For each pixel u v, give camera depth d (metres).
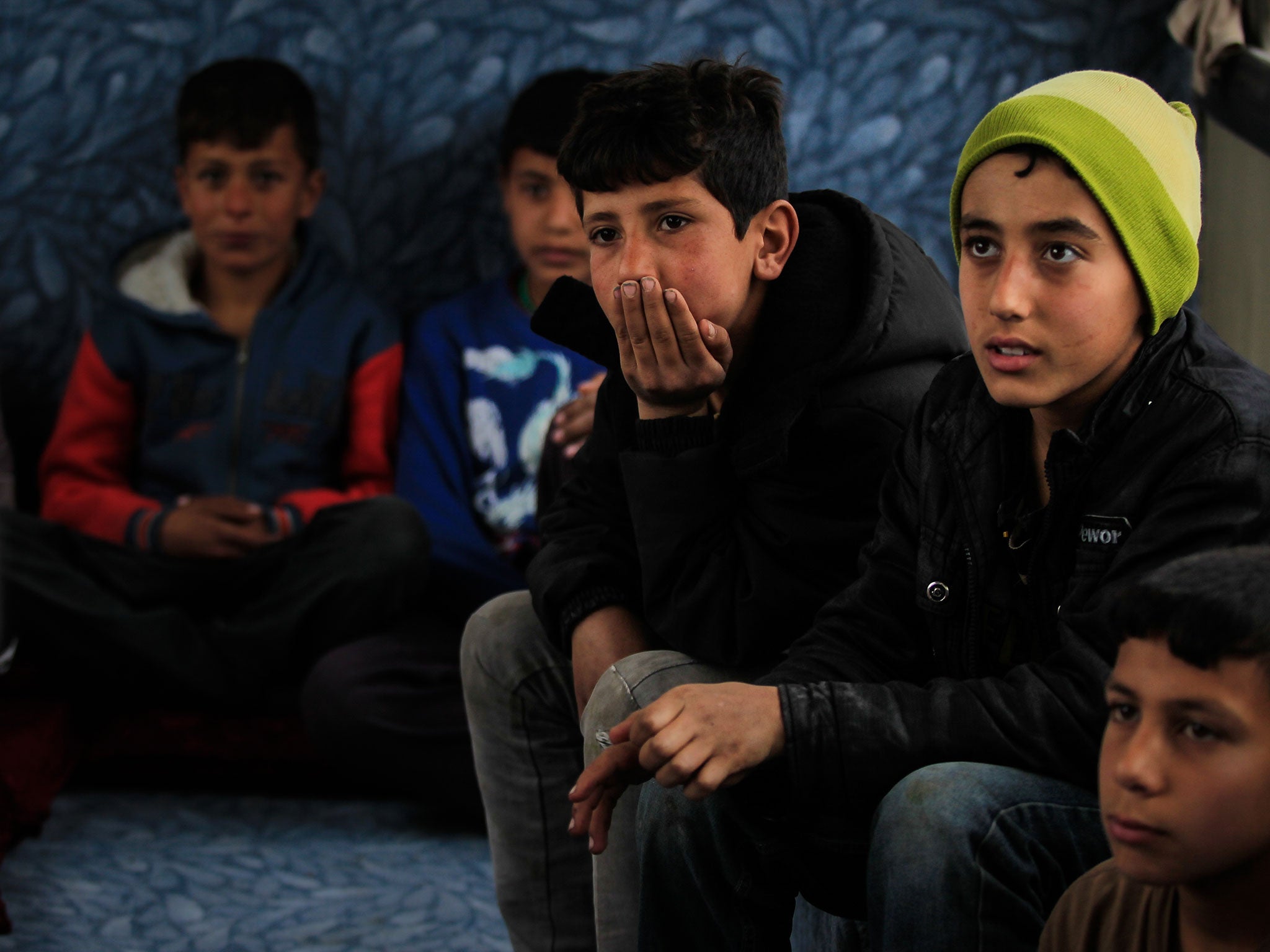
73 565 3.65
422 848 3.26
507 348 3.91
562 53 4.32
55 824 3.35
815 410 2.09
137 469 3.96
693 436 2.10
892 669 1.85
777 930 1.86
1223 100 3.21
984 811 1.52
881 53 4.29
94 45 4.26
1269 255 3.53
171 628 3.57
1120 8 4.19
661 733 1.62
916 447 1.86
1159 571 1.28
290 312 3.95
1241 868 1.25
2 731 3.39
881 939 1.55
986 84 4.27
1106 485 1.65
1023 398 1.63
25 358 4.24
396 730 3.30
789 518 2.06
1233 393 1.60
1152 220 1.60
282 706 3.64
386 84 4.32
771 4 4.28
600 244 2.08
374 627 3.56
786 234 2.14
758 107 2.11
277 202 3.92
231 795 3.59
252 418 3.86
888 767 1.63
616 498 2.38
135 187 4.28
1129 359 1.68
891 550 1.86
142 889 2.98
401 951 2.71
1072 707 1.58
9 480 3.87
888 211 4.31
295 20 4.30
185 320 3.91
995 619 1.77
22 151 4.25
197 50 4.29
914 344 2.13
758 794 1.73
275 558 3.63
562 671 2.34
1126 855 1.26
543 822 2.36
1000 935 1.50
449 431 3.88
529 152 3.81
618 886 2.03
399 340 4.03
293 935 2.77
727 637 2.07
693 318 2.03
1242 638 1.20
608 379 2.41
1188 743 1.22
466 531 3.77
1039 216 1.60
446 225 4.33
